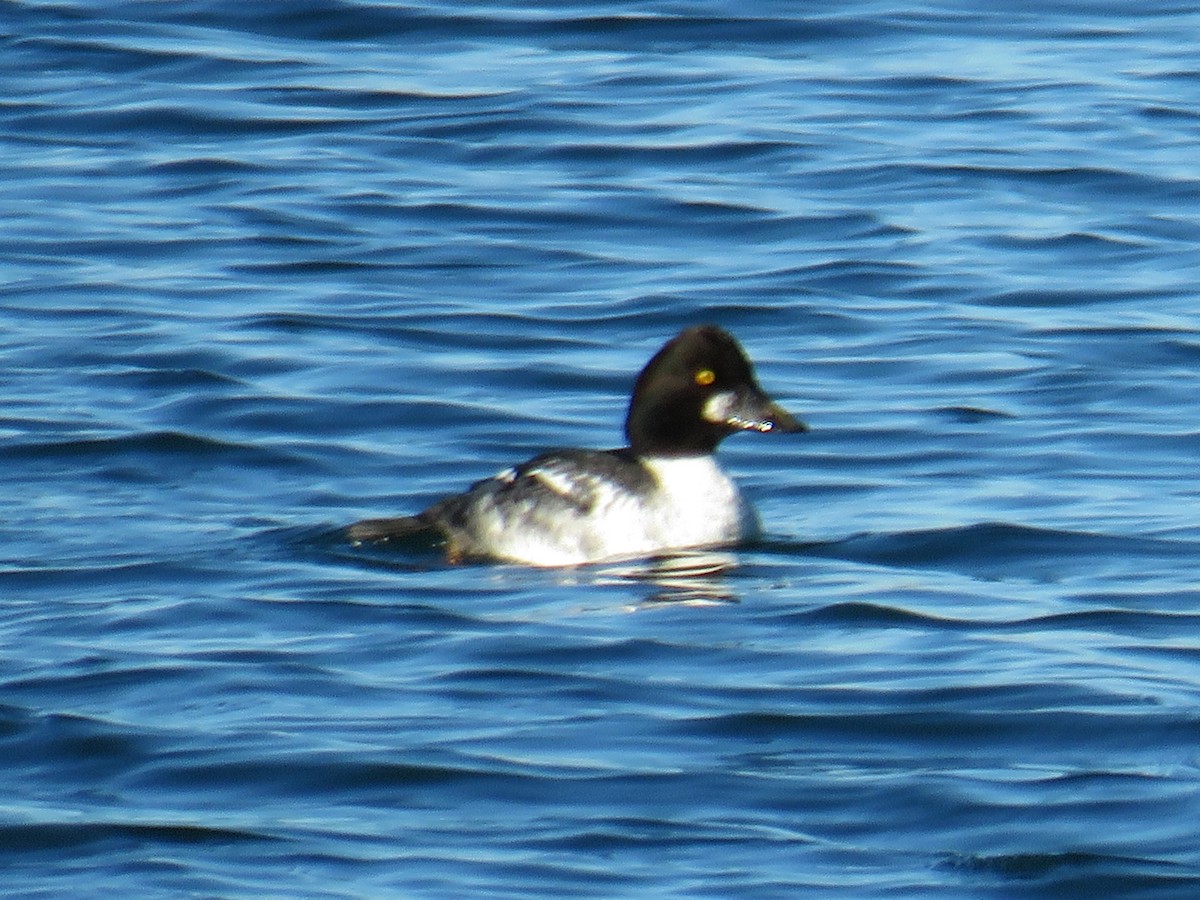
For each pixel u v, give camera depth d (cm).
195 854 1027
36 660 1269
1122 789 1089
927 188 2378
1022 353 1922
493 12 3005
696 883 996
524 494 1480
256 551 1473
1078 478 1625
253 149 2538
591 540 1464
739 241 2253
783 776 1109
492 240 2261
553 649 1288
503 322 2017
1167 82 2725
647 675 1246
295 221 2308
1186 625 1322
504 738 1155
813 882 999
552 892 988
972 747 1145
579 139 2548
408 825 1056
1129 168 2425
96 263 2184
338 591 1391
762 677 1241
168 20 2964
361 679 1242
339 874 1007
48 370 1883
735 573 1434
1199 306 2033
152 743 1148
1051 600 1373
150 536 1507
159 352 1923
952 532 1497
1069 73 2773
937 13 3036
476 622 1334
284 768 1116
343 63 2828
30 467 1658
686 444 1500
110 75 2770
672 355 1500
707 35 2941
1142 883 998
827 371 1892
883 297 2083
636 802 1080
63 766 1127
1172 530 1499
